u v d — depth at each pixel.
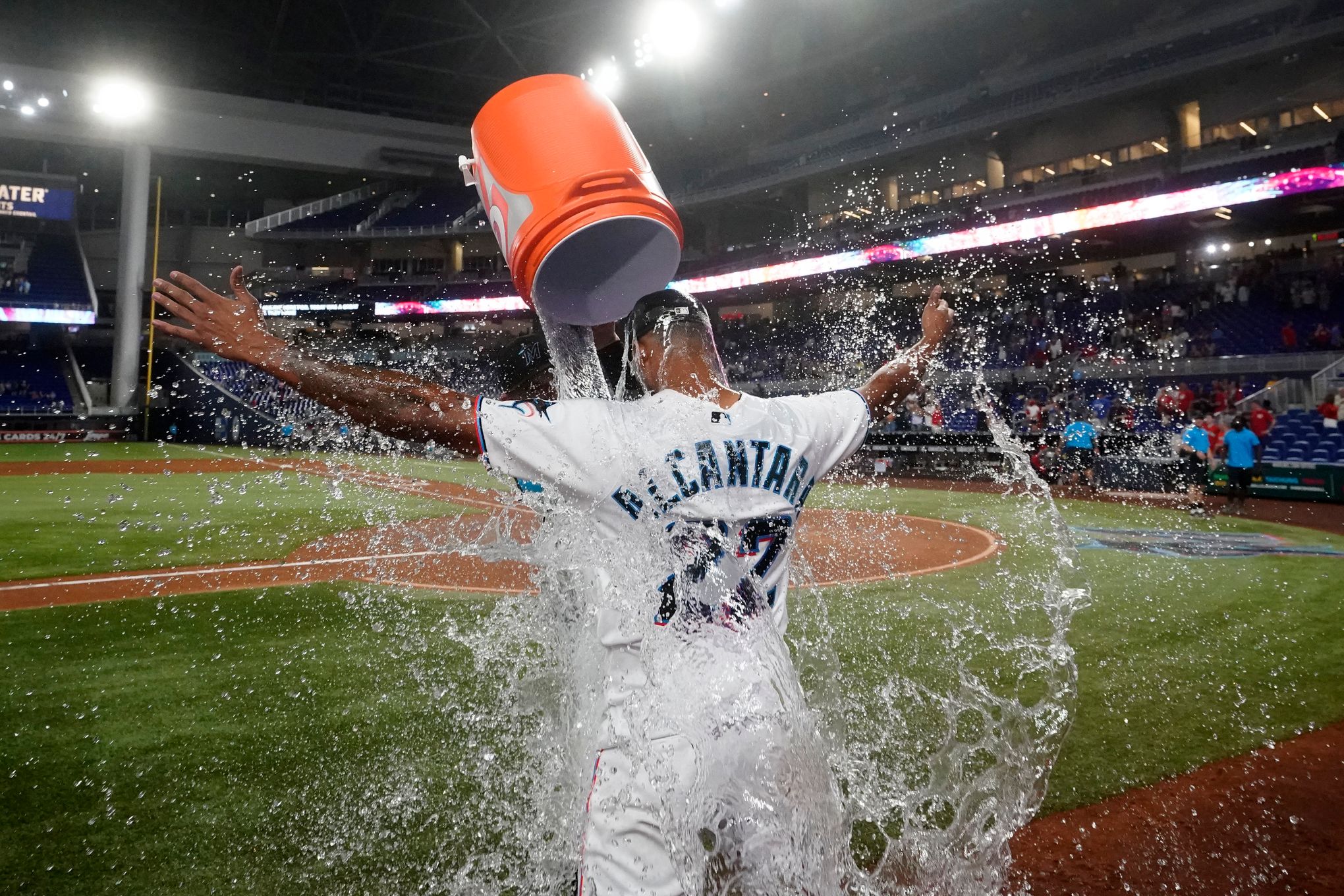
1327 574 6.83
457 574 6.51
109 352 36.62
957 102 27.48
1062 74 25.11
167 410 31.22
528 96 1.45
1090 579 6.58
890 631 4.81
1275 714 3.56
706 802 1.32
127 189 32.31
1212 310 21.58
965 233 23.62
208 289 1.38
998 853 2.32
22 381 33.56
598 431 1.37
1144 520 10.98
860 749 2.99
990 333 24.52
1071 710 3.56
